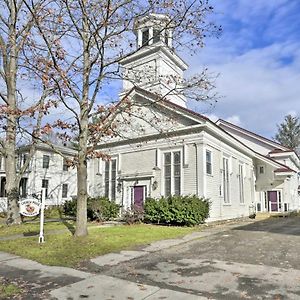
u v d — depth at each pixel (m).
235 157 23.62
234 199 22.67
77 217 11.34
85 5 10.72
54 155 35.88
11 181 16.78
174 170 18.66
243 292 5.48
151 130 19.72
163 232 13.43
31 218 22.11
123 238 11.54
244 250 9.28
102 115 12.44
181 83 11.89
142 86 20.39
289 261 7.77
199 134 17.91
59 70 10.66
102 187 22.25
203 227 15.98
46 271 7.13
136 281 6.23
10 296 5.40
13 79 16.45
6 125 12.66
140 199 19.92
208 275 6.57
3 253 9.32
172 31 11.58
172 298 5.21
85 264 7.77
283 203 28.27
